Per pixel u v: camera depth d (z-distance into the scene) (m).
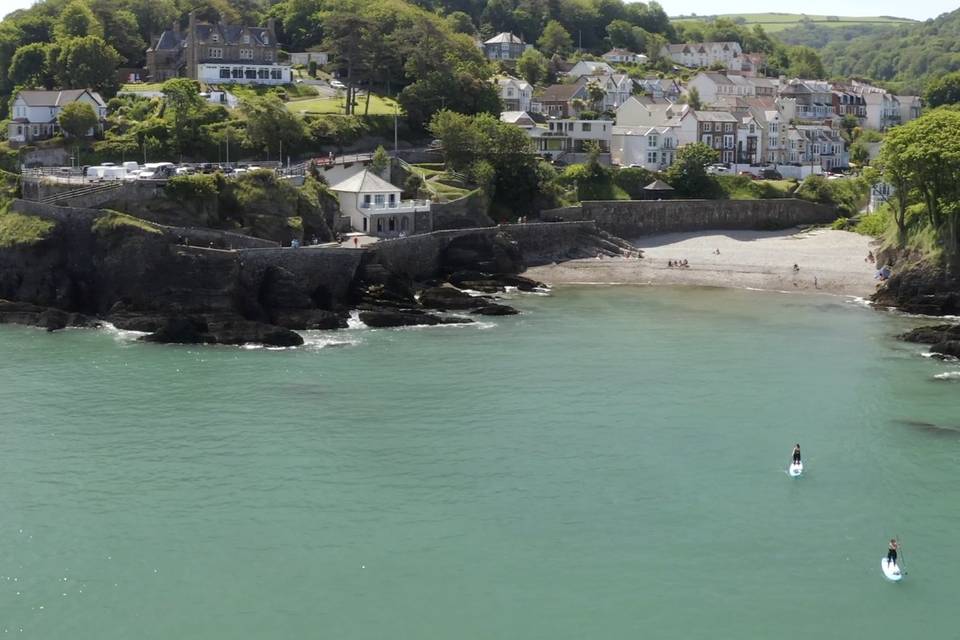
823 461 92.69
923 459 93.38
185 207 152.88
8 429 97.38
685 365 122.31
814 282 173.62
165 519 79.56
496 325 142.62
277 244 152.00
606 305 157.38
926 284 157.00
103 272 141.12
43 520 79.19
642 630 66.19
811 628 66.81
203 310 136.75
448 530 78.50
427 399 107.81
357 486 85.81
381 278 152.12
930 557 75.69
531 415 103.38
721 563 74.44
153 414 102.00
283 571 72.38
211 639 64.69
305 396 108.25
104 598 68.88
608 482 87.44
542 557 74.88
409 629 65.94
